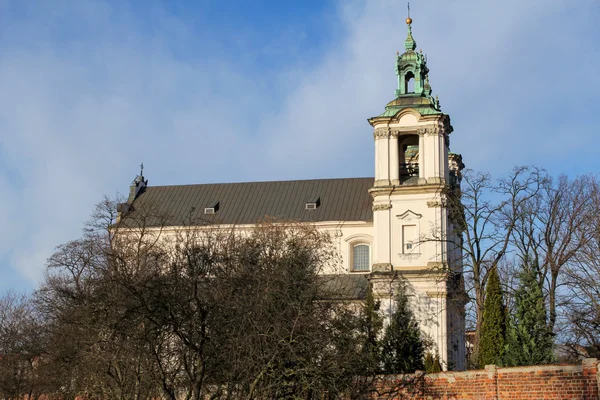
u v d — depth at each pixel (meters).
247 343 37.62
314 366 38.53
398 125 73.88
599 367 33.50
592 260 56.62
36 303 72.50
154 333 38.81
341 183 79.94
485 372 37.88
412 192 72.38
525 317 48.19
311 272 48.16
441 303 69.25
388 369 55.53
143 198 82.44
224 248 45.53
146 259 43.44
